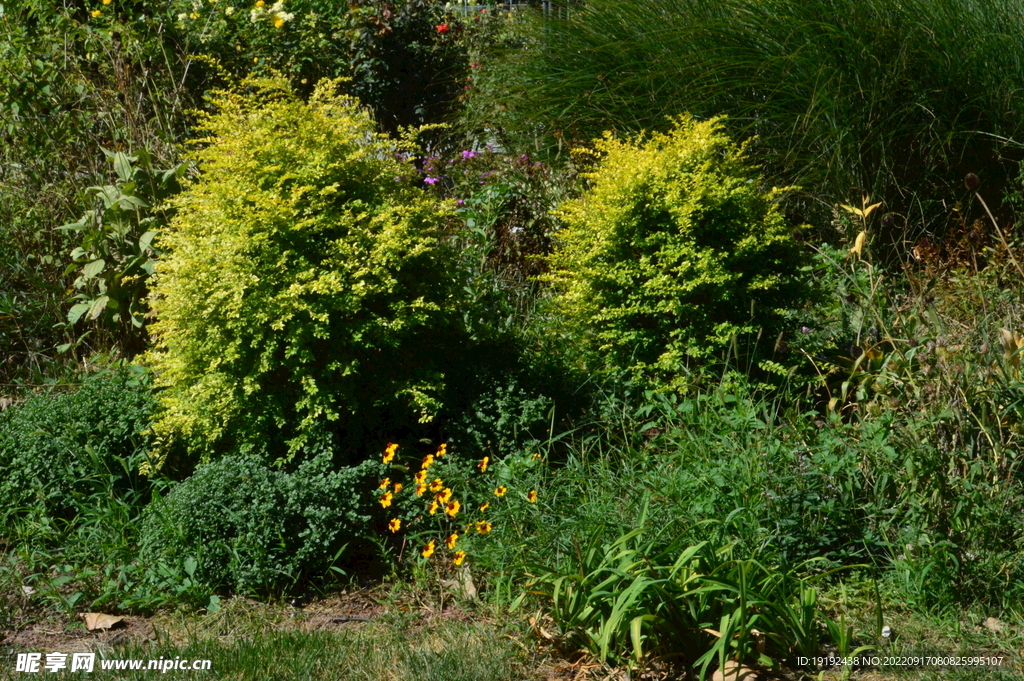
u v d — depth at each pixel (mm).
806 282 6145
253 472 4309
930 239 7418
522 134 8531
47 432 4828
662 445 4902
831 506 4000
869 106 7430
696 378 5203
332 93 5098
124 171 6426
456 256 5207
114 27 7922
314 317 4527
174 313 4707
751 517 3965
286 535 4188
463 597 3998
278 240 4695
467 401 5059
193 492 4227
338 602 4051
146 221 6254
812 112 7547
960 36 7578
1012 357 4484
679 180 5395
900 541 3969
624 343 5477
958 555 3854
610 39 8633
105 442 4820
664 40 8258
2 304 6383
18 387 6000
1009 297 5770
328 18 11500
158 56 8430
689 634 3441
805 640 3490
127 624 3869
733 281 5293
